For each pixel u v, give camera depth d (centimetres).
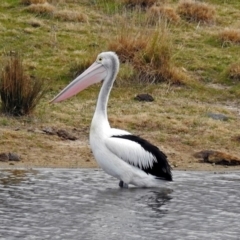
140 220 1080
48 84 1797
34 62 1905
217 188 1259
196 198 1196
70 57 1953
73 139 1498
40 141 1466
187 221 1081
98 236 1008
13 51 1942
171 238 1009
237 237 1022
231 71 1955
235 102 1820
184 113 1691
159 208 1136
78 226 1044
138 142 1250
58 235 1004
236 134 1586
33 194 1180
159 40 1925
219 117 1680
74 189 1222
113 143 1237
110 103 1720
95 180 1291
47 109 1648
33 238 991
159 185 1266
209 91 1864
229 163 1438
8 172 1312
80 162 1398
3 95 1599
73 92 1316
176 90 1842
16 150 1420
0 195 1169
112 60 1302
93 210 1114
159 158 1251
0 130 1489
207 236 1023
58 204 1135
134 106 1709
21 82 1602
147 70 1873
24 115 1593
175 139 1541
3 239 983
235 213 1123
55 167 1364
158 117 1642
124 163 1239
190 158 1455
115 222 1062
